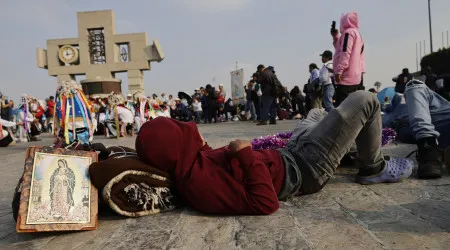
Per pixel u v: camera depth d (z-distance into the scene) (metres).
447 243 1.74
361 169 2.98
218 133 9.62
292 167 2.56
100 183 2.33
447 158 2.45
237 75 22.20
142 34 32.16
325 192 2.80
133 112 13.96
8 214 2.89
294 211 2.39
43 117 22.17
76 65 32.34
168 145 2.42
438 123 3.44
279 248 1.81
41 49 32.97
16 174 4.98
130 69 32.19
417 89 3.31
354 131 2.54
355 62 5.41
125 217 2.49
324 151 2.56
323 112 3.20
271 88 12.13
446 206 2.29
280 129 10.03
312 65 9.07
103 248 1.97
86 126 6.46
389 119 4.92
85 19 32.16
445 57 27.12
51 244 2.08
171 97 23.12
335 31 6.70
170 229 2.20
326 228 2.04
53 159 2.24
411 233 1.89
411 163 2.97
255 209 2.29
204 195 2.34
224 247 1.87
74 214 2.22
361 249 1.73
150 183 2.45
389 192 2.69
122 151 2.88
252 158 2.31
